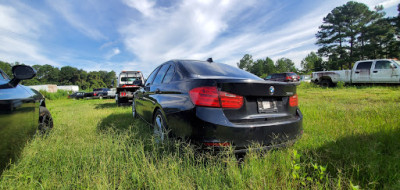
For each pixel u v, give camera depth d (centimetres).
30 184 145
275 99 206
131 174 163
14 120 178
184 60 277
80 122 408
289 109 216
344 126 289
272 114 198
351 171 168
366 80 991
